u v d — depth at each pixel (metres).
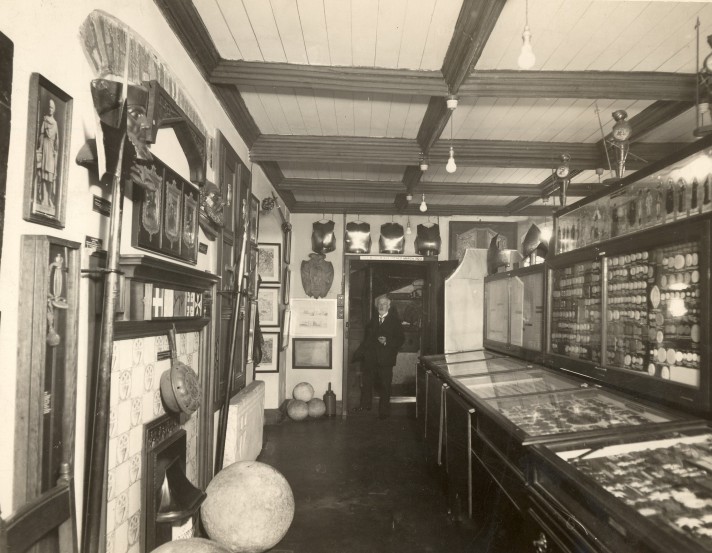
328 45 2.95
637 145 4.55
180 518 2.37
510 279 4.76
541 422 2.39
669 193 2.37
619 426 2.18
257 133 4.45
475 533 2.93
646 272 2.58
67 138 1.61
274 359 6.55
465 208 7.39
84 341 1.81
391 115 4.04
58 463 1.58
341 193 6.64
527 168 5.38
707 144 2.09
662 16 2.61
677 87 3.22
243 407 3.99
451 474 3.59
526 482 2.08
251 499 2.77
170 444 2.54
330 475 4.43
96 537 1.64
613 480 1.67
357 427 6.32
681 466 1.76
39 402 1.44
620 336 2.80
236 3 2.56
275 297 6.56
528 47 2.19
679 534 1.28
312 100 3.78
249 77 3.20
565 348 3.55
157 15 2.44
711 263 2.04
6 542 1.30
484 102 3.72
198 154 2.90
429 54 3.03
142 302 2.16
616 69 3.17
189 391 2.54
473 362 4.62
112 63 1.93
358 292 8.48
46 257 1.44
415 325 8.58
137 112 2.04
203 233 3.30
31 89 1.43
